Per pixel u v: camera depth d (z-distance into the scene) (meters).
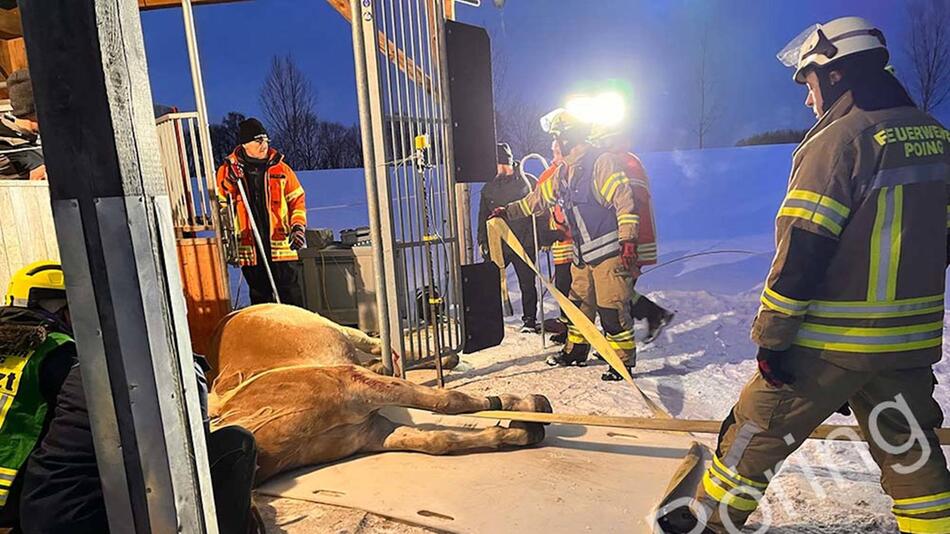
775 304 1.87
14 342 2.02
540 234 4.84
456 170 4.68
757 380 2.04
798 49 1.97
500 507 2.63
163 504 1.51
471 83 4.68
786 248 1.82
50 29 1.33
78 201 1.40
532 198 4.51
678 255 3.54
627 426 3.02
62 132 1.37
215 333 3.90
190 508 1.55
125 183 1.38
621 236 3.62
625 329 3.88
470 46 4.66
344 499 2.79
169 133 4.98
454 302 4.92
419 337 4.71
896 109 1.76
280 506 2.79
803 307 1.84
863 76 1.78
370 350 4.74
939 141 1.75
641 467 2.94
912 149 1.72
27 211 3.49
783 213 1.84
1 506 1.99
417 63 4.62
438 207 4.84
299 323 3.73
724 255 4.24
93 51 1.32
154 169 1.48
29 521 1.95
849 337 1.84
